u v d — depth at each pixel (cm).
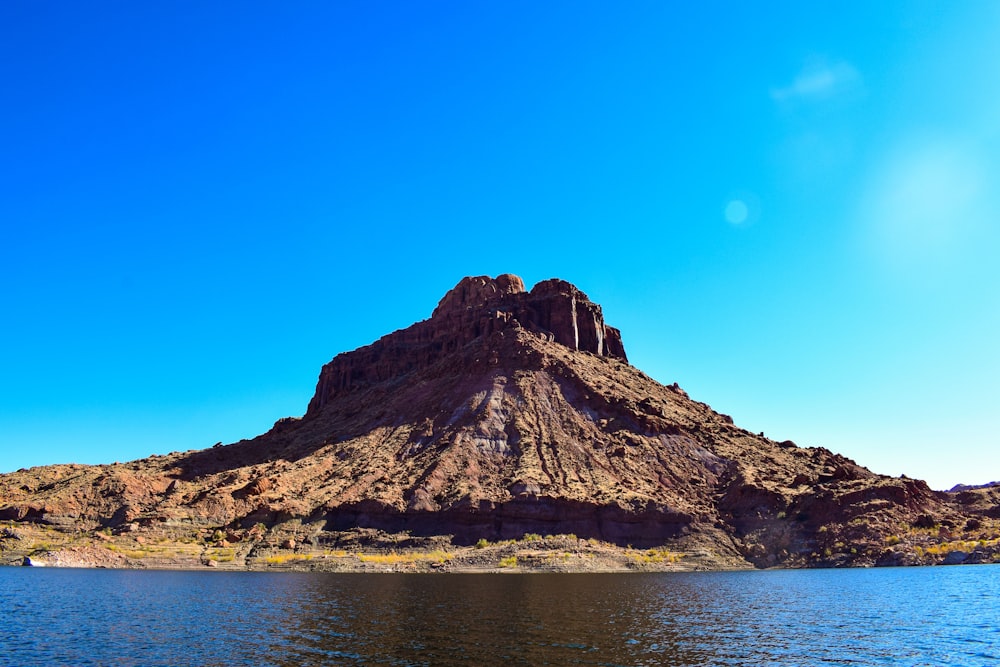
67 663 4341
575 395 16600
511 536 12112
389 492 13138
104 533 12800
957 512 12925
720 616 6050
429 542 11956
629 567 11012
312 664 4278
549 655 4516
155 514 13238
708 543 12062
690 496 13562
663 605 6669
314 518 12862
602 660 4397
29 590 7762
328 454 16150
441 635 5131
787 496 12781
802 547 11794
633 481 13775
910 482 13150
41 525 13550
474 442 14725
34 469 18212
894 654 4631
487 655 4506
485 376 17262
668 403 17862
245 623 5647
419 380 18988
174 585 8412
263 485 14075
